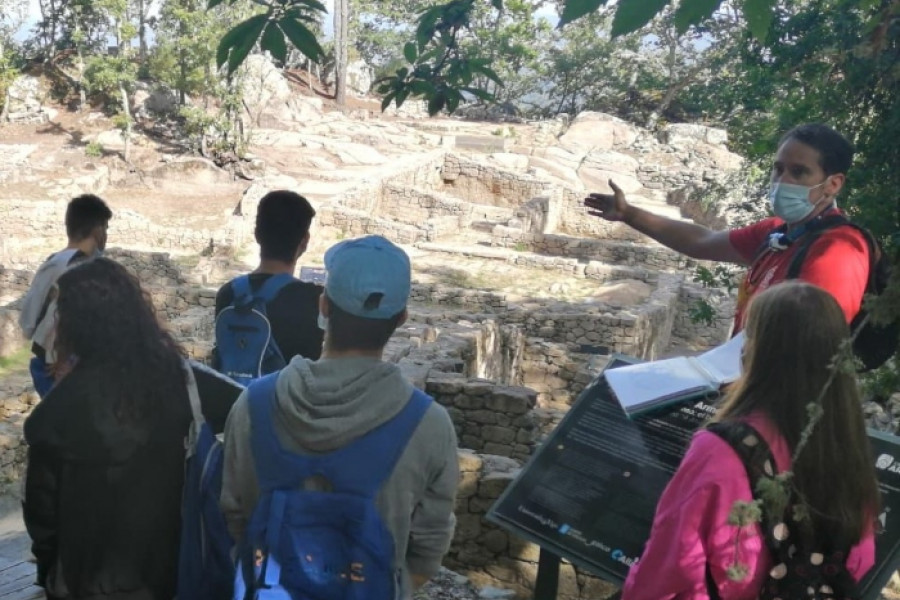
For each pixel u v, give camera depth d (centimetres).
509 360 1641
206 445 293
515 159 4122
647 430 365
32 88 4209
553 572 395
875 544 300
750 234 400
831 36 952
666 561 243
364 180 3550
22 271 2112
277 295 437
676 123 4638
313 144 3984
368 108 5091
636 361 393
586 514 360
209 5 392
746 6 196
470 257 2906
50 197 3328
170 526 294
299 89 5094
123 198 3459
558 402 1653
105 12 3972
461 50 512
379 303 256
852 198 746
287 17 378
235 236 2939
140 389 283
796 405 241
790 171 332
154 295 1947
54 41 4516
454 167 4034
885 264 334
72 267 295
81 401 281
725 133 4188
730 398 254
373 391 256
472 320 1830
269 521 249
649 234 423
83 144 3853
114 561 291
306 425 252
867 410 829
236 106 3653
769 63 1191
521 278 2734
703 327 2609
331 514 249
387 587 249
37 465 285
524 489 374
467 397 921
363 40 5825
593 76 5003
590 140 4294
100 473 285
